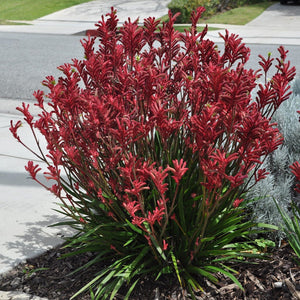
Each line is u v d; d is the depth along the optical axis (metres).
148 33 3.22
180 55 3.17
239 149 2.77
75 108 2.85
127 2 26.94
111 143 2.80
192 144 2.80
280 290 2.76
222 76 2.45
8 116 6.97
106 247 3.03
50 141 2.84
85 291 2.90
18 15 24.91
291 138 4.30
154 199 2.83
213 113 2.53
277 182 3.81
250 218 3.33
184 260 2.93
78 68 2.99
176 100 3.02
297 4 24.19
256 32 16.42
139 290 2.86
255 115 2.40
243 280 2.89
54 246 3.43
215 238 3.04
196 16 3.11
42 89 8.91
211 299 2.77
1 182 4.62
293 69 2.80
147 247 2.85
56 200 4.19
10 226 3.74
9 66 11.44
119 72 2.70
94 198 3.03
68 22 22.06
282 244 3.23
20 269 3.18
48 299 2.85
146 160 2.88
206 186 2.41
